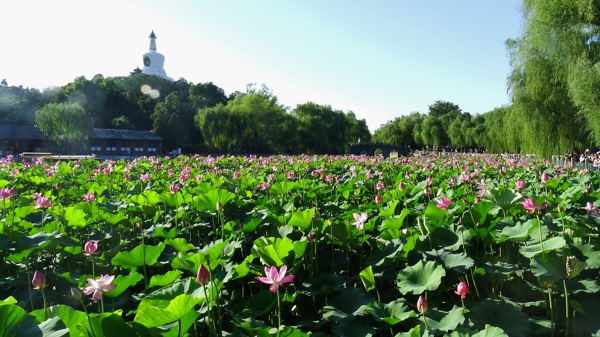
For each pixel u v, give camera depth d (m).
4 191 6.00
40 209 6.90
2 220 5.86
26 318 2.34
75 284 4.41
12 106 81.94
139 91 105.81
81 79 88.31
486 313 3.45
